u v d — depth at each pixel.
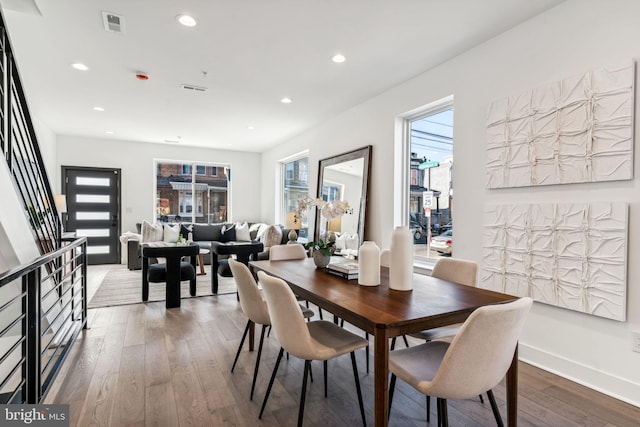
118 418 1.83
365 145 4.35
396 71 3.46
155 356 2.62
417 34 2.75
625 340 2.04
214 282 4.55
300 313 1.61
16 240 2.01
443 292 1.82
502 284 2.68
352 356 1.81
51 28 2.65
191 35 2.77
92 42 2.88
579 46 2.24
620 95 2.04
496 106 2.74
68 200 6.62
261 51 3.04
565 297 2.29
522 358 2.57
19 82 2.36
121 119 5.31
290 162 7.30
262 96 4.20
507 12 2.45
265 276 1.72
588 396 2.08
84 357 2.58
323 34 2.75
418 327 1.40
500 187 2.71
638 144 1.98
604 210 2.10
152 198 7.27
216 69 3.43
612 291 2.06
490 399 1.58
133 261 6.20
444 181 3.50
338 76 3.58
